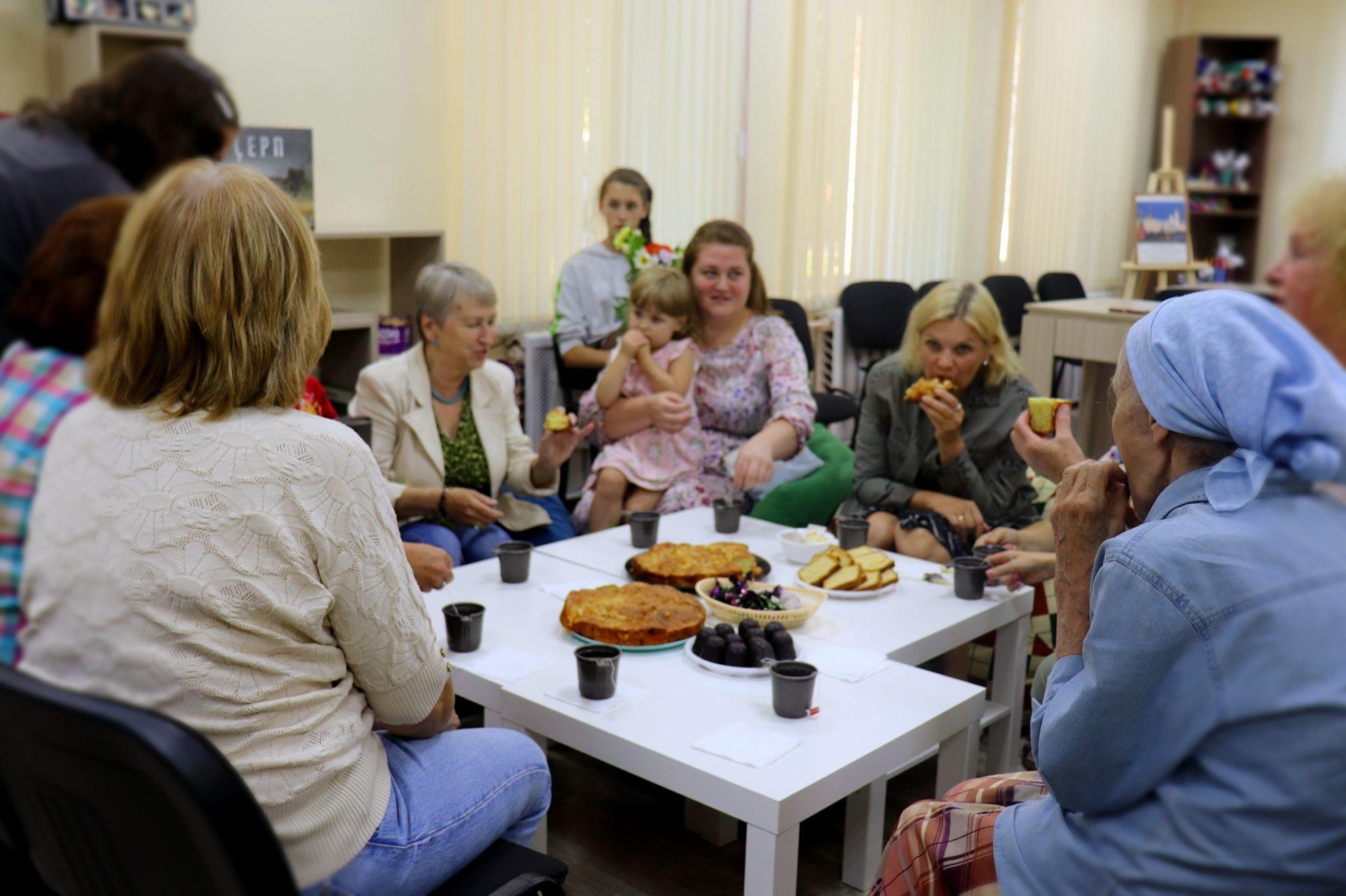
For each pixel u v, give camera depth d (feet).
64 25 9.73
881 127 19.34
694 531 8.69
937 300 8.39
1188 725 3.10
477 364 8.66
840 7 18.03
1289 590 2.96
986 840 3.94
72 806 2.68
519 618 6.67
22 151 4.84
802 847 6.82
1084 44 19.75
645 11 15.10
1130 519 3.98
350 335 12.75
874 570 7.25
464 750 4.45
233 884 2.47
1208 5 17.70
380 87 12.97
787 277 18.29
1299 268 2.13
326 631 3.79
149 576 3.38
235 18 11.59
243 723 3.47
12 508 3.88
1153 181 18.04
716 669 5.87
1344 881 2.98
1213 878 3.12
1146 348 3.42
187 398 3.55
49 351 4.06
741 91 16.80
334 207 12.82
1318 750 2.91
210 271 3.45
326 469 3.60
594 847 6.73
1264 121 15.84
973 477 8.57
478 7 13.34
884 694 5.63
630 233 13.03
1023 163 21.66
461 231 13.78
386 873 3.93
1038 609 8.14
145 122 5.22
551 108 14.29
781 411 9.95
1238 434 3.11
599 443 10.85
